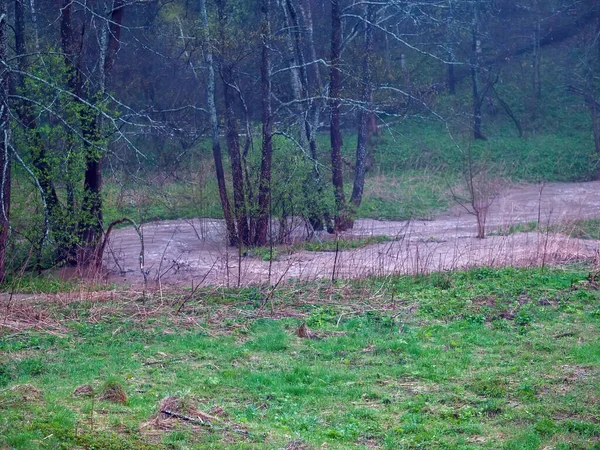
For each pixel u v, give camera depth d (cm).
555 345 950
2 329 1052
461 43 3675
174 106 2681
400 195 2722
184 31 2075
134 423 643
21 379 813
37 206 1512
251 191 1906
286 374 844
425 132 3488
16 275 1479
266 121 1900
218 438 627
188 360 910
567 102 3612
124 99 2594
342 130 3609
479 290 1260
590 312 1111
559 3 3903
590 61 3725
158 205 2325
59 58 1468
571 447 639
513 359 900
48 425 608
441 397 767
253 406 741
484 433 673
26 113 1514
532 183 2942
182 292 1305
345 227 2125
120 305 1207
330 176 2102
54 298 1247
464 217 2423
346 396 777
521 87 3756
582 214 2302
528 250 1579
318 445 627
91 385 772
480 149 3272
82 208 1571
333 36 2064
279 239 1952
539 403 745
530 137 3381
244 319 1120
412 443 646
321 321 1098
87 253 1567
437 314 1127
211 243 1989
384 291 1281
